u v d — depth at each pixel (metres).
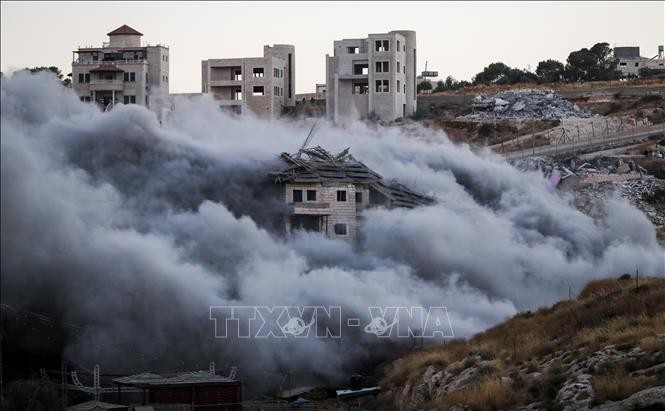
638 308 99.44
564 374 87.12
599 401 80.62
